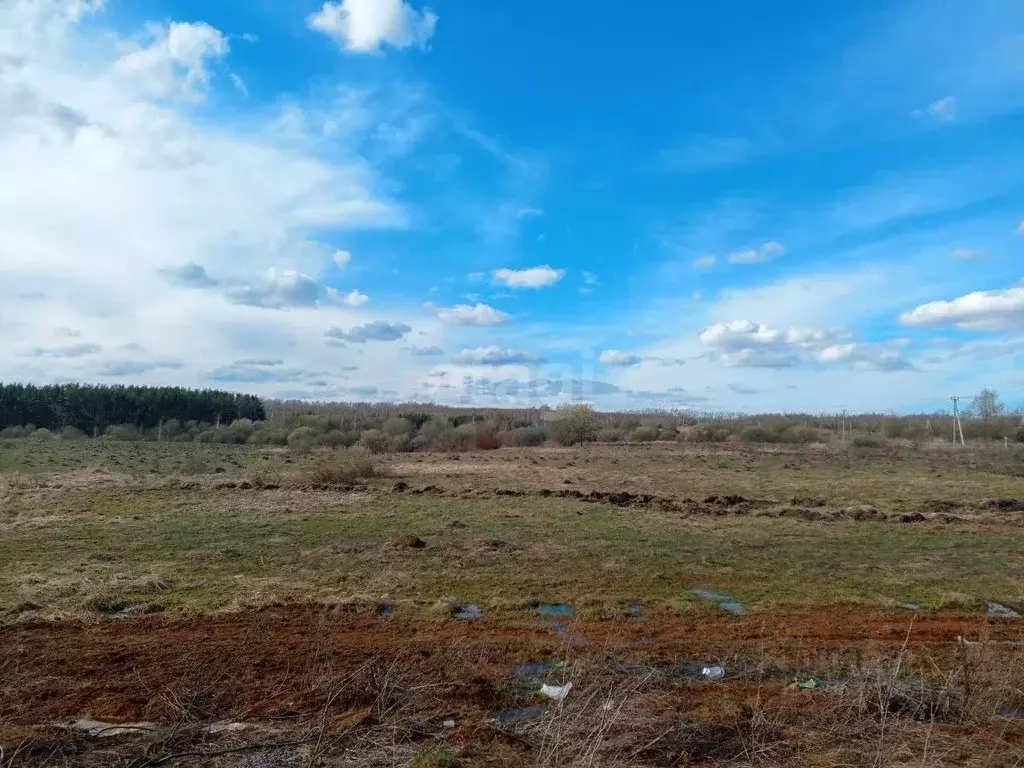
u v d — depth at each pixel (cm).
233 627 796
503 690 596
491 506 1898
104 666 652
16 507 1767
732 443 5203
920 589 1019
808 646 747
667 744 475
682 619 859
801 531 1528
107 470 2858
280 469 3120
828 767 448
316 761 440
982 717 532
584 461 3816
